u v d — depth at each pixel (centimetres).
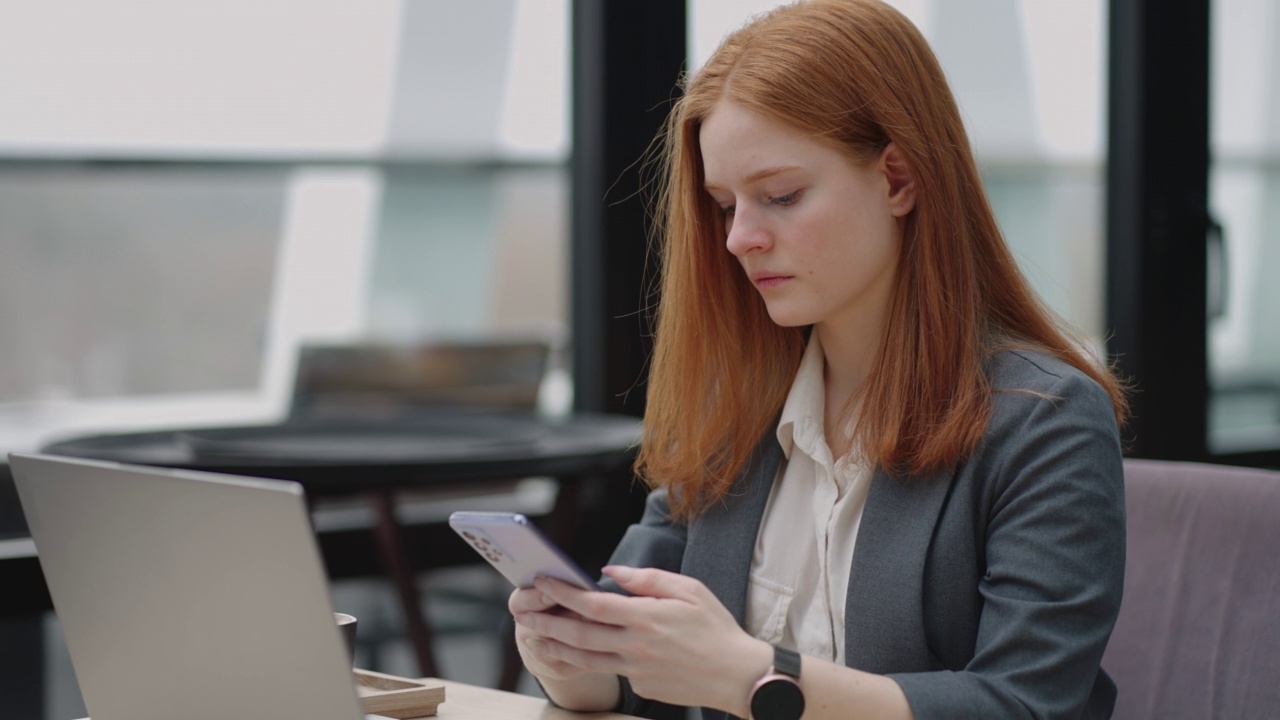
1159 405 388
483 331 329
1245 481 149
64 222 292
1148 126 384
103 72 292
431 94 319
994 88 372
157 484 99
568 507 275
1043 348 132
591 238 321
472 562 331
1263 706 139
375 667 327
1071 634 115
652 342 321
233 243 307
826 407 144
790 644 139
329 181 314
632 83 316
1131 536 154
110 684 111
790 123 126
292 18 307
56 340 294
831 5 130
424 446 233
